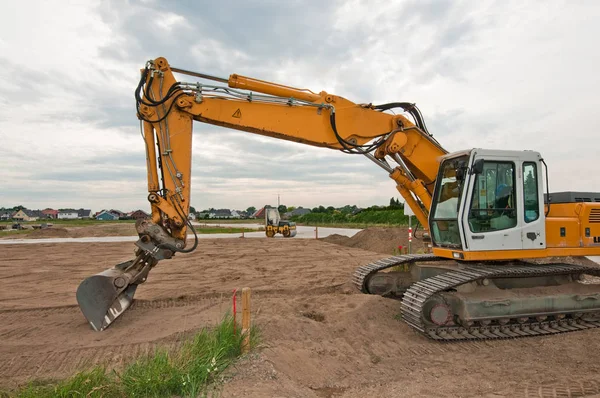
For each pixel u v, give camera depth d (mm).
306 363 5301
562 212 7668
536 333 6719
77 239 28922
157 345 5867
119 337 6289
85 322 7145
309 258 16250
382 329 6805
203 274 12656
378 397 4547
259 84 7066
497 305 6656
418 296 6637
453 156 7211
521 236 6934
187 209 6824
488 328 6684
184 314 7574
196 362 4426
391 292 9039
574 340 6520
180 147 6828
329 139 7359
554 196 7938
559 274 7254
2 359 5465
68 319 7395
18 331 6637
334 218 58750
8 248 20828
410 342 6387
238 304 8367
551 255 7102
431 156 7922
